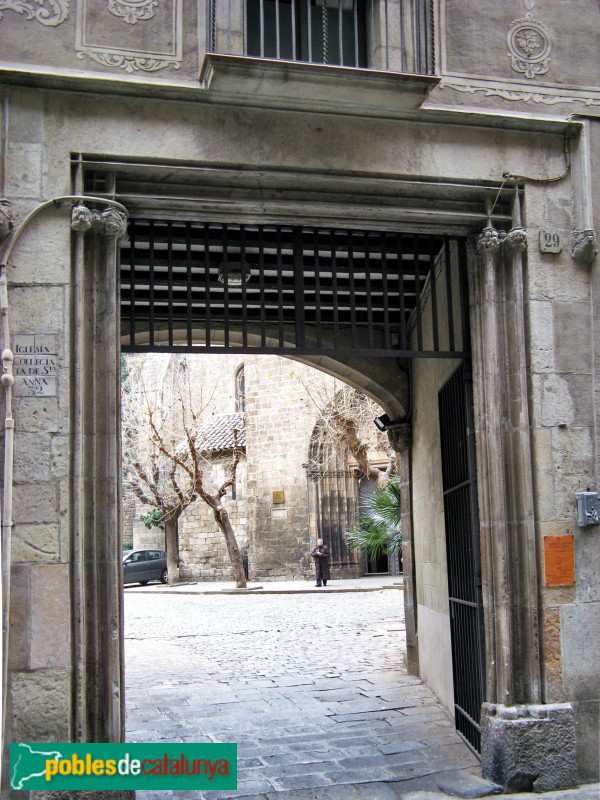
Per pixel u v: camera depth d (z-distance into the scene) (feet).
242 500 99.60
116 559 18.57
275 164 20.54
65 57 19.74
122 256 24.75
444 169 21.67
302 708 27.89
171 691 31.22
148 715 27.27
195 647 43.24
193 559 102.22
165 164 19.94
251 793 19.79
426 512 29.73
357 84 20.11
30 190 19.06
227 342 21.24
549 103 22.71
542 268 21.94
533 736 19.94
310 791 19.89
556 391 21.54
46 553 18.11
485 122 21.95
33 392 18.51
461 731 23.99
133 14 20.29
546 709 20.18
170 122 20.04
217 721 26.35
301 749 23.18
